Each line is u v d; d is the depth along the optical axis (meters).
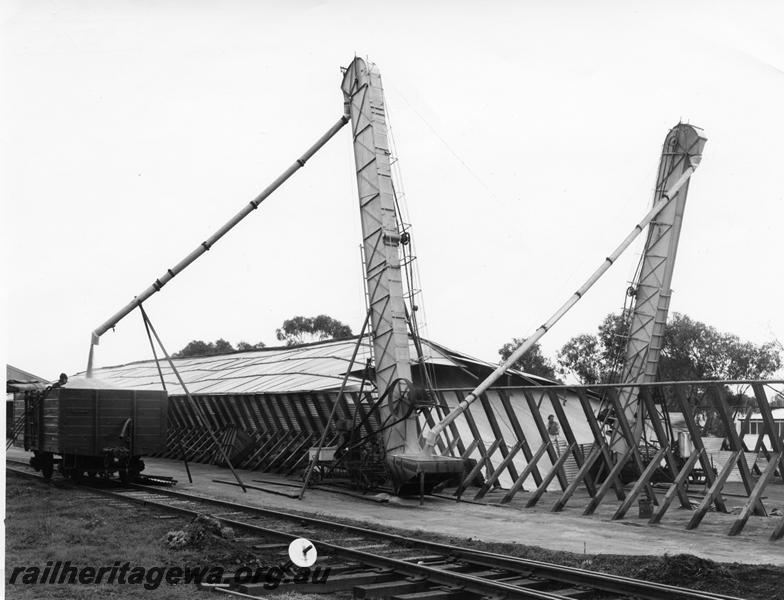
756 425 40.88
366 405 25.98
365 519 17.34
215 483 25.22
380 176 22.69
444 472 20.78
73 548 11.65
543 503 21.50
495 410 30.84
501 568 11.35
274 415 31.20
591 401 34.41
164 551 11.72
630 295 29.75
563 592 10.02
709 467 18.88
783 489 27.53
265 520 16.02
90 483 23.02
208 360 50.62
